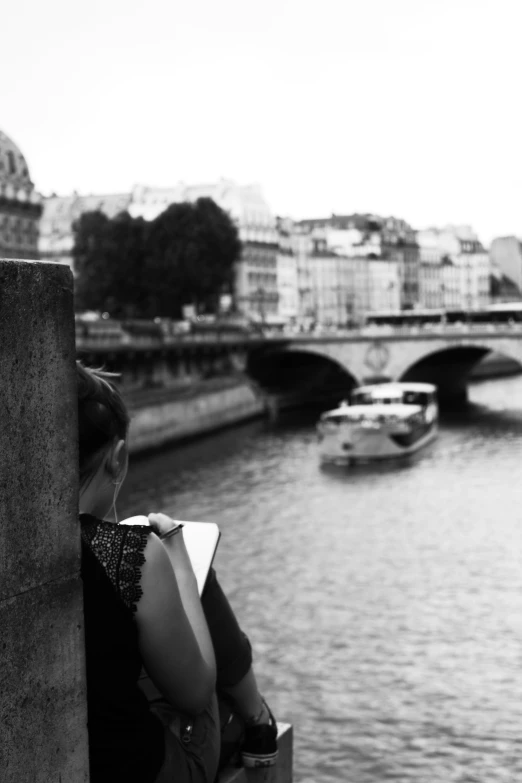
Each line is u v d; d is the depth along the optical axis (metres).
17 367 2.74
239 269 152.50
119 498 51.09
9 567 2.73
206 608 3.84
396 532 40.56
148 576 3.10
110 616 3.07
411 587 31.78
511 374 146.00
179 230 115.31
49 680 2.88
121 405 3.51
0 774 2.71
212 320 110.94
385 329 102.50
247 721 4.04
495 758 19.72
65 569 2.93
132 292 115.00
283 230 172.25
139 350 86.25
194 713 3.33
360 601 30.38
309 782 19.02
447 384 111.56
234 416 89.50
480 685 23.23
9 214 113.25
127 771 3.13
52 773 2.89
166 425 74.06
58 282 2.88
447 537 39.22
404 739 20.69
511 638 26.42
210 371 100.56
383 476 56.94
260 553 37.25
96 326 83.06
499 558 35.28
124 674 3.12
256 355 108.12
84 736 3.00
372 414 66.62
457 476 55.75
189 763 3.35
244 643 3.95
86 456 3.38
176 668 3.20
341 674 24.28
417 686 23.34
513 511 44.34
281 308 167.75
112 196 158.88
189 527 4.02
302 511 46.22
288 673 24.45
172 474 59.97
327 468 61.06
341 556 36.44
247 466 62.91
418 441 67.50
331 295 183.75
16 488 2.75
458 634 26.86
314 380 121.25
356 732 21.12
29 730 2.81
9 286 2.71
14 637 2.76
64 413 2.92
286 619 28.69
